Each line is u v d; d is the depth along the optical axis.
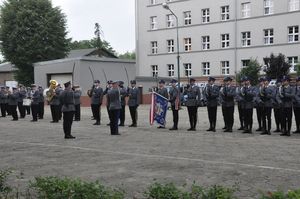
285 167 9.35
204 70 55.19
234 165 9.65
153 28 59.97
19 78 57.66
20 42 55.72
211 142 13.95
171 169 9.28
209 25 54.09
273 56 41.84
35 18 55.81
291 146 12.83
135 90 20.52
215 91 17.67
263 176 8.42
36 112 24.55
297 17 46.88
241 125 18.22
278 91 16.08
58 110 23.69
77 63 44.12
